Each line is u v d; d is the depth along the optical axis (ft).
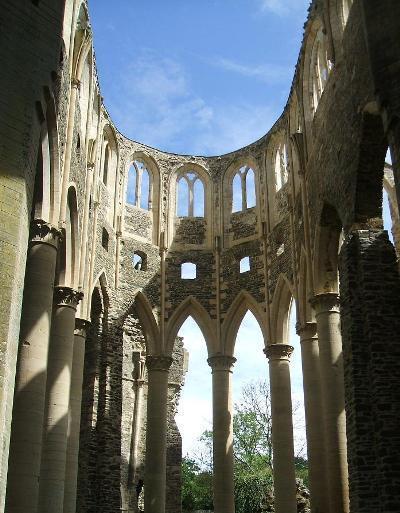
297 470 151.94
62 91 57.31
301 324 78.59
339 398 65.05
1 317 38.11
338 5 66.39
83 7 69.77
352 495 49.01
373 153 54.24
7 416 37.37
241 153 102.99
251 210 99.04
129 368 105.70
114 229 93.66
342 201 59.57
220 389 90.94
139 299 94.12
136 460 102.32
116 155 97.45
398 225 89.56
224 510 84.69
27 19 46.75
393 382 49.21
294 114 87.92
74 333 72.95
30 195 43.47
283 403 85.92
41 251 54.08
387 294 51.88
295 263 82.89
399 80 45.27
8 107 42.98
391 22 47.24
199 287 96.99
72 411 70.13
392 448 47.26
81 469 80.18
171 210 101.76
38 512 57.21
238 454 150.71
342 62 60.44
